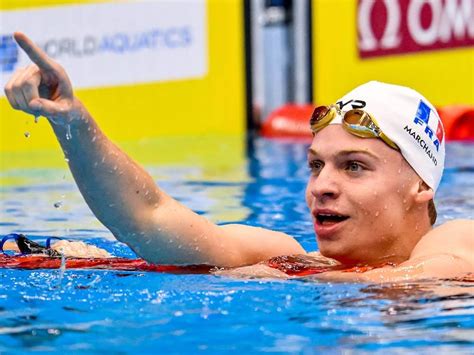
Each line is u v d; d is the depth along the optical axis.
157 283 8.61
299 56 26.72
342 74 26.95
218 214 13.59
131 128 23.52
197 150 21.34
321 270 8.95
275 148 21.58
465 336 7.17
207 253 8.80
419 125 9.14
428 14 27.75
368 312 7.73
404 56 27.48
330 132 8.93
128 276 8.90
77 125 7.63
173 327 7.41
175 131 24.33
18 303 8.11
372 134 8.83
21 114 21.39
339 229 8.91
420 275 8.48
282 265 9.14
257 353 6.83
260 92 26.25
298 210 13.88
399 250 9.10
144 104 23.73
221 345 7.00
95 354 6.84
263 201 14.66
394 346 6.97
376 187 8.83
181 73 24.39
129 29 23.42
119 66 23.27
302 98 26.83
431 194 9.14
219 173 17.64
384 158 8.88
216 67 25.09
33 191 15.67
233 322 7.52
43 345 7.05
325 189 8.81
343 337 7.18
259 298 8.11
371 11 27.14
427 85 27.72
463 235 9.03
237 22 25.53
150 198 8.34
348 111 8.85
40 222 12.98
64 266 9.29
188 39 24.53
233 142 22.98
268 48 26.64
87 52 22.69
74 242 10.57
